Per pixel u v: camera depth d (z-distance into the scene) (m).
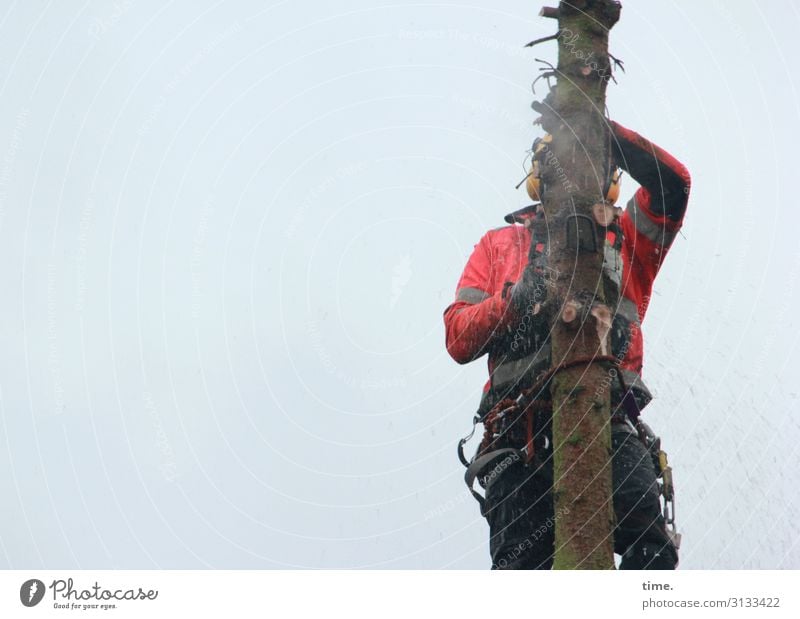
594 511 11.31
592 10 11.90
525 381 13.24
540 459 13.23
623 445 13.25
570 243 11.48
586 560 11.43
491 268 14.38
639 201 14.14
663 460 13.59
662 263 14.37
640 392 13.58
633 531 13.11
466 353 13.53
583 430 11.32
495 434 13.50
